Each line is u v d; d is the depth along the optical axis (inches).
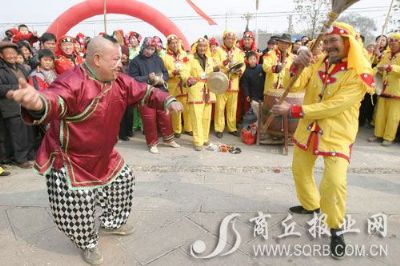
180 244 117.4
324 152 108.9
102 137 97.3
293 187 161.2
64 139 94.3
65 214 99.7
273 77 241.3
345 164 108.5
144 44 211.3
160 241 119.0
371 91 102.6
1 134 183.9
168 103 102.1
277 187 161.2
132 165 191.6
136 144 233.5
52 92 83.8
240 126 276.5
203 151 216.8
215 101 223.5
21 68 184.4
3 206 143.3
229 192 155.9
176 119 243.9
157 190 158.2
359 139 246.8
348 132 108.9
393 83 219.0
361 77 100.7
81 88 89.9
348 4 97.4
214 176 175.3
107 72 91.2
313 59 114.9
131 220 132.0
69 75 90.8
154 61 215.9
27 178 172.6
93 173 102.2
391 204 144.7
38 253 113.7
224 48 246.1
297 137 121.0
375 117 257.3
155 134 213.3
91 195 101.0
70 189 97.3
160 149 221.6
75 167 97.9
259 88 265.1
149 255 111.9
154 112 209.3
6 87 169.6
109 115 96.5
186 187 161.5
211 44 250.8
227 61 240.4
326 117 108.7
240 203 145.2
